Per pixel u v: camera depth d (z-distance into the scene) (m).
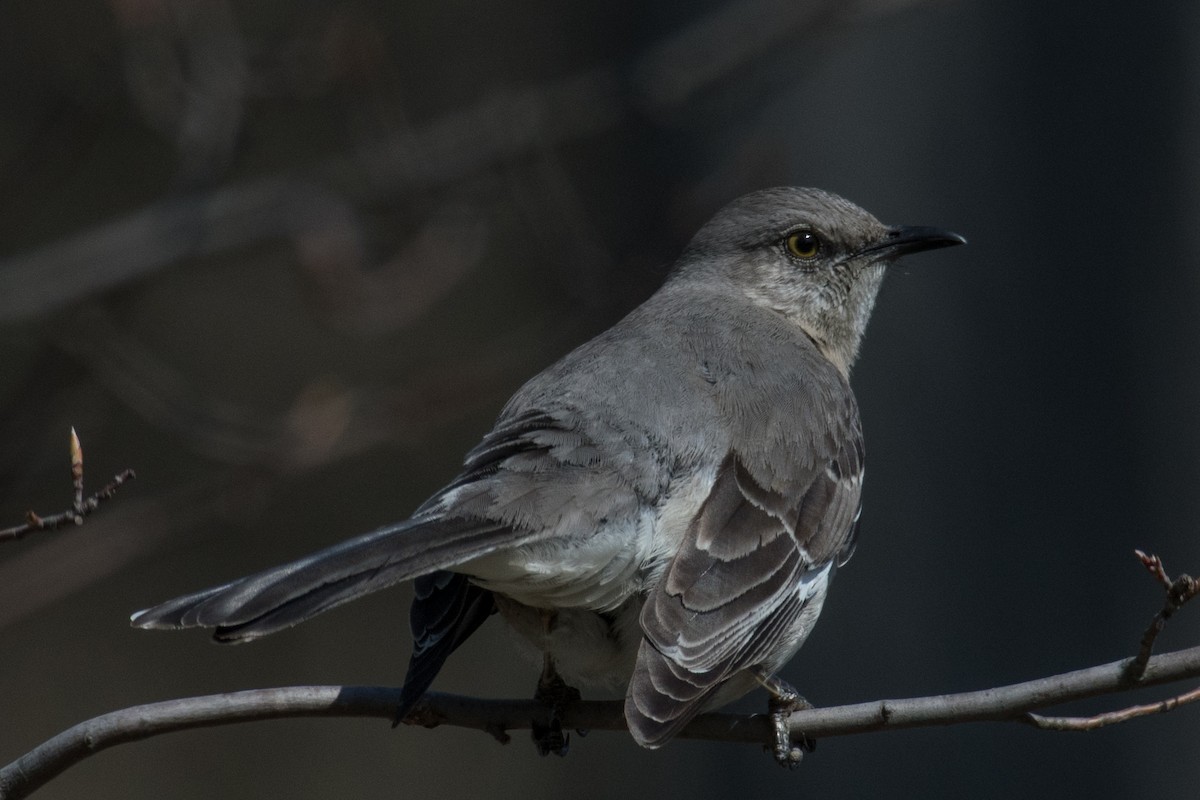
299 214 13.68
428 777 17.05
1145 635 6.68
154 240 13.55
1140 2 11.22
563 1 17.72
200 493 12.84
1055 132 11.27
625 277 12.70
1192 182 11.16
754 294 9.67
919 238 9.77
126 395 13.23
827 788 11.16
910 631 11.09
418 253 13.70
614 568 7.42
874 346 11.32
